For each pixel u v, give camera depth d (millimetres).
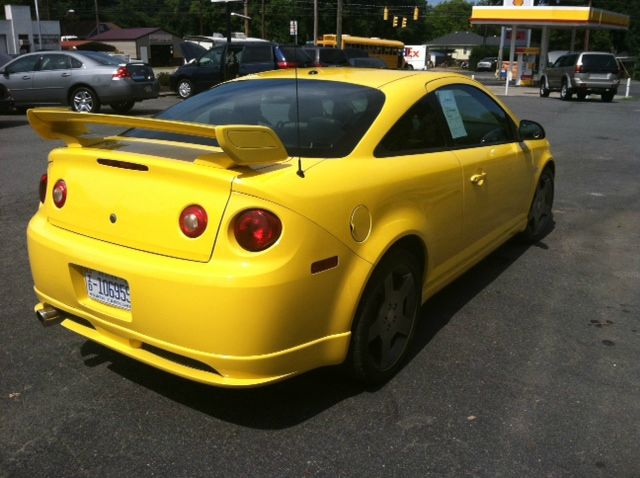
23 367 3416
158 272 2613
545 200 5809
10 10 39844
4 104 15141
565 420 2992
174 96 22641
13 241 5508
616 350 3721
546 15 34656
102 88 15078
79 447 2754
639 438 2867
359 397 3164
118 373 3377
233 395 3172
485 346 3742
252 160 2512
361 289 2896
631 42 79750
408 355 3605
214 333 2549
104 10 103062
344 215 2803
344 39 43812
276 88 3691
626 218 6809
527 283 4805
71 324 3137
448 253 3795
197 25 89125
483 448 2775
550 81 26469
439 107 3830
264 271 2512
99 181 2900
